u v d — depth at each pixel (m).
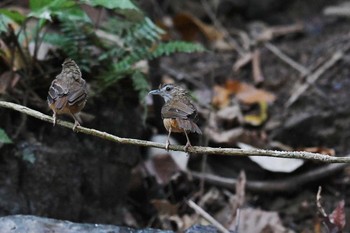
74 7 9.32
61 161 9.54
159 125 11.30
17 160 9.27
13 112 9.45
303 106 12.70
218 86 13.22
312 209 11.12
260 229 10.41
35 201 9.42
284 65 13.90
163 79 12.99
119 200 10.40
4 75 9.36
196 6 15.83
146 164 10.98
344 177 11.55
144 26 9.78
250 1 16.05
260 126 12.43
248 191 11.37
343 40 14.13
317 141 12.22
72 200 9.76
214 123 12.02
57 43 9.64
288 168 11.17
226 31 15.54
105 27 10.06
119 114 10.09
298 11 16.38
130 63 9.70
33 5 8.96
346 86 12.93
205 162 11.38
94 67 9.88
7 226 7.56
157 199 10.88
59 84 7.17
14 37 9.20
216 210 10.96
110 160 10.10
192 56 14.18
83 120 9.58
